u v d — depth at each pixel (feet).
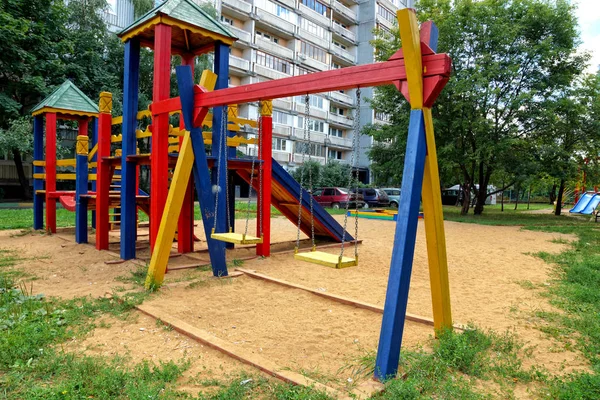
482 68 60.39
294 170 121.70
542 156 63.36
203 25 24.17
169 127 25.23
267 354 11.93
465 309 16.92
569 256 30.01
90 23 81.97
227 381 9.93
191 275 21.54
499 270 25.39
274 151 118.01
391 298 10.50
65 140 88.48
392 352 10.21
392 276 10.64
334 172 120.26
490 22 61.98
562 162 63.36
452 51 64.13
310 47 134.51
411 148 11.08
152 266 18.75
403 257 10.59
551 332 14.12
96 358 11.05
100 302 16.24
